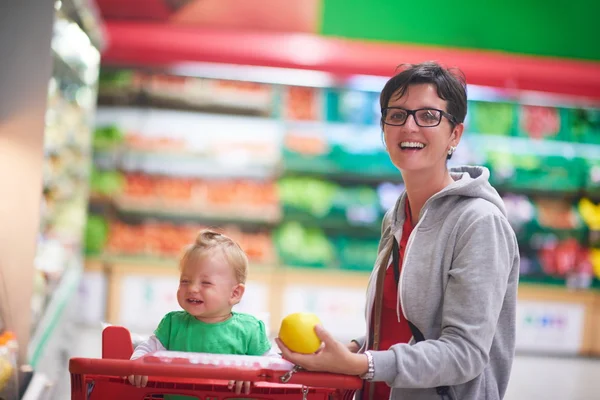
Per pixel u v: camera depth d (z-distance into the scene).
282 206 7.02
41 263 3.93
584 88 6.82
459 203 1.94
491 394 1.93
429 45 7.04
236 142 6.95
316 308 6.73
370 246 7.07
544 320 6.86
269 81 6.73
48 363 4.08
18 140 3.63
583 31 7.09
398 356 1.73
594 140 7.17
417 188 2.03
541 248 7.19
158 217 7.07
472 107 7.05
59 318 4.48
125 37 6.46
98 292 6.55
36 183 3.64
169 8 6.74
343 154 6.95
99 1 6.62
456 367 1.75
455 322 1.79
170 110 6.98
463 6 7.03
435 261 1.91
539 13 7.06
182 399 1.92
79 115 5.47
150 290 6.59
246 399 1.90
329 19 6.96
